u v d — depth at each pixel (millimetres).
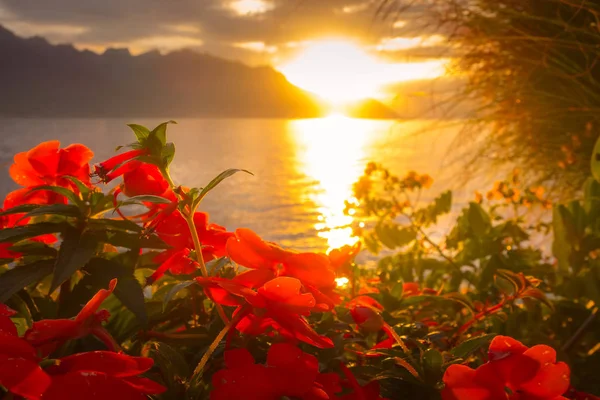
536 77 3160
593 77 2973
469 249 1858
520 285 868
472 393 502
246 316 535
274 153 103062
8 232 629
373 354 631
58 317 625
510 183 2764
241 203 34500
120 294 622
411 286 1110
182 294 765
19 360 387
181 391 525
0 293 596
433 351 571
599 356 1065
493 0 3180
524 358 498
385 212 2123
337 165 74250
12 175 762
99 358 424
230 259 605
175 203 582
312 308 544
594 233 1510
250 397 480
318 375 533
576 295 1417
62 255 613
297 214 28703
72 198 670
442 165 3582
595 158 1484
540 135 3236
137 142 582
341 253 698
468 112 3502
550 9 2984
